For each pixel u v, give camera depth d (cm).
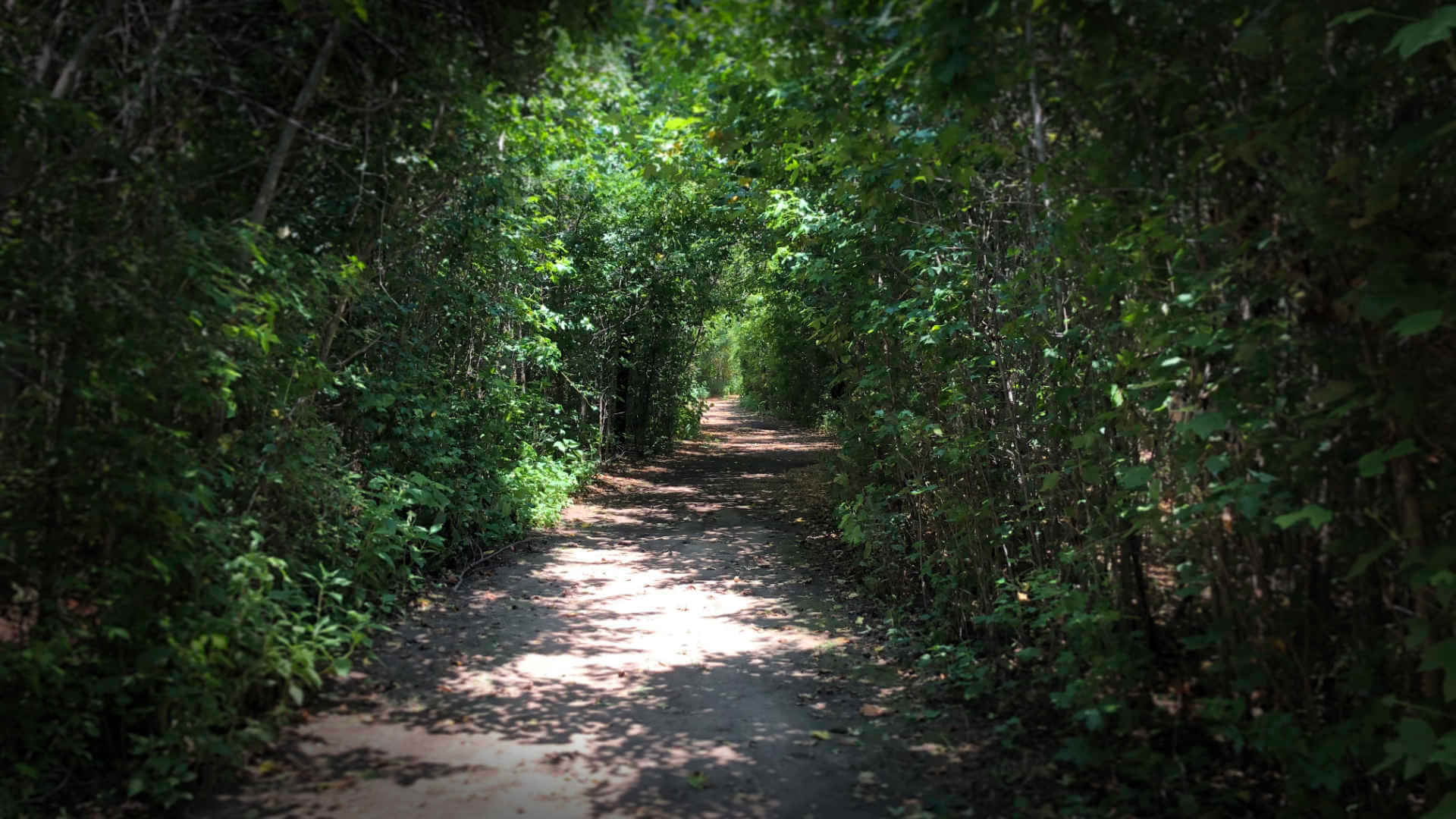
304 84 446
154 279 353
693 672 502
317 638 428
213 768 339
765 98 578
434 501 656
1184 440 357
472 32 480
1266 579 334
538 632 573
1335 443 299
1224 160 304
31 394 341
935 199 564
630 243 1371
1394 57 262
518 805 334
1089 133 379
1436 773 278
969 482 558
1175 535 374
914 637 564
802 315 1012
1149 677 394
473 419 819
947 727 418
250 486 462
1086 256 386
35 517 343
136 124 380
